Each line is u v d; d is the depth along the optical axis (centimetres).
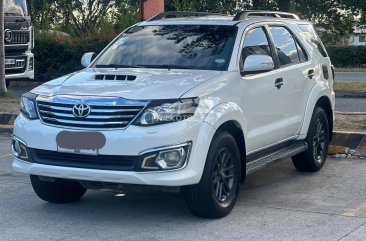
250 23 802
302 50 904
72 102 653
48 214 721
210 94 672
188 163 635
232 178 702
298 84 859
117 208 743
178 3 2447
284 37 869
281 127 815
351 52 3716
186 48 773
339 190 820
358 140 1033
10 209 741
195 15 880
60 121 657
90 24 3591
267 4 3055
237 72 731
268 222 685
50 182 727
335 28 3603
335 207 743
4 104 1452
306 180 877
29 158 676
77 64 2312
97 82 695
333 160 1006
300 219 696
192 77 698
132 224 681
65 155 654
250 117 743
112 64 785
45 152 665
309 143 891
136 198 784
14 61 1602
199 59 752
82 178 646
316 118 903
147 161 625
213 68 735
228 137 687
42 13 2733
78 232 657
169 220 693
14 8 1591
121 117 636
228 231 655
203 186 657
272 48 822
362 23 3528
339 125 1177
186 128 634
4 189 831
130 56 789
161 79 689
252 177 898
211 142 661
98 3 3784
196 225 675
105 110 639
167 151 627
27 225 681
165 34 809
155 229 663
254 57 727
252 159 772
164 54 775
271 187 841
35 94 692
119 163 636
